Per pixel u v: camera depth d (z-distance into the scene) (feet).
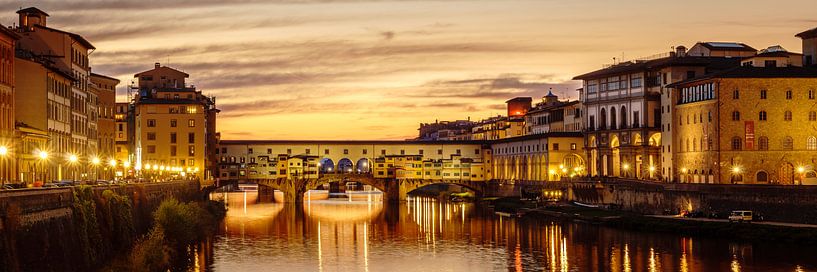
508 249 493.77
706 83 644.69
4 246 241.76
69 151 546.26
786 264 408.87
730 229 503.61
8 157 415.44
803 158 622.95
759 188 529.86
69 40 555.28
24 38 541.34
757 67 650.43
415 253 483.51
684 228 529.86
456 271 418.92
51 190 291.99
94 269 323.57
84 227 319.88
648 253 456.45
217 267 422.82
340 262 449.06
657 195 634.02
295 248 502.38
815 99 625.00
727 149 626.64
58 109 516.73
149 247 377.09
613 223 600.39
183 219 474.49
